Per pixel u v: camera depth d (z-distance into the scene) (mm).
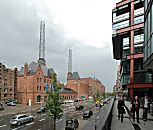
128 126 9602
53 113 34906
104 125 4973
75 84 154750
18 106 76375
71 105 91438
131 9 52875
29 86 88062
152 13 13922
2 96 96750
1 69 96875
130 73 52406
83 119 47750
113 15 57750
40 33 112938
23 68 92812
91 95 163750
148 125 10188
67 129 35375
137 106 11344
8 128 36031
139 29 50875
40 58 108188
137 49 51406
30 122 43000
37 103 88500
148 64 15789
